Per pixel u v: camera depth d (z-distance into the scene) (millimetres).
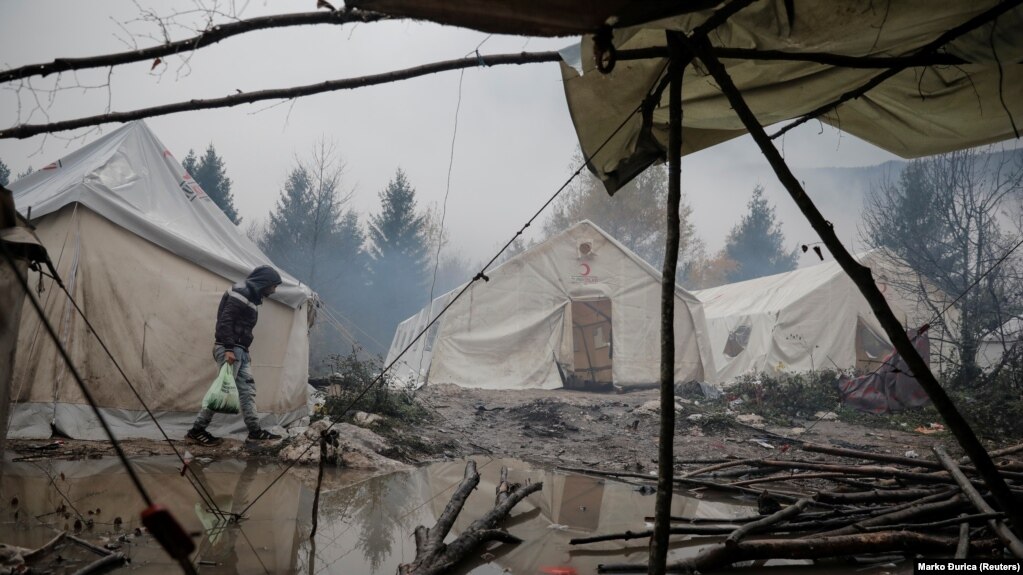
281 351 8367
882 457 5723
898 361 13086
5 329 3305
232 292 7160
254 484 5340
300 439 6883
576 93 3816
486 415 11711
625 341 17484
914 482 5246
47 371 6609
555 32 2660
